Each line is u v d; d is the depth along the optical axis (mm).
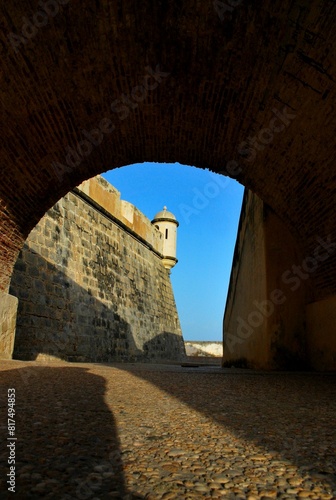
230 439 2412
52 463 1867
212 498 1520
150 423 2824
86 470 1789
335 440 2408
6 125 7406
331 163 6863
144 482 1669
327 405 3770
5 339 8805
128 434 2475
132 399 3926
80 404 3477
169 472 1798
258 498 1529
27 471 1742
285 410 3475
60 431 2473
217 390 4848
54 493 1522
